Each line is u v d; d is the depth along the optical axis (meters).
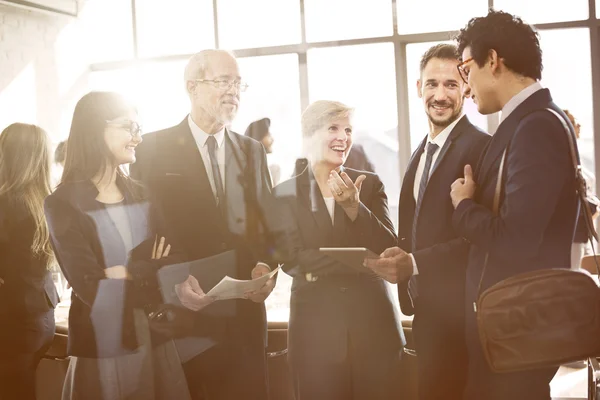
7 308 2.19
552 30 4.46
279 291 2.71
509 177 1.49
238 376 2.17
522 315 1.47
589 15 4.39
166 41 5.21
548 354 1.46
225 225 2.14
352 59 4.61
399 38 4.50
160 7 5.21
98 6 5.38
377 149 4.01
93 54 5.38
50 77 5.18
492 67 1.58
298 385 2.06
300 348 2.04
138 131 1.98
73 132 1.93
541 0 4.45
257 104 4.22
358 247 2.03
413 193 2.05
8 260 2.16
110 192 1.95
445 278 1.90
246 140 2.24
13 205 2.15
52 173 2.24
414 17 4.50
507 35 1.56
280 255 2.11
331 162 2.10
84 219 1.87
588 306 1.44
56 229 1.87
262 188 2.18
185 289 1.98
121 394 1.83
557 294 1.45
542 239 1.47
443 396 1.93
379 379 2.02
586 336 1.44
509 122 1.55
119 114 1.94
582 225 1.52
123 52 5.26
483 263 1.59
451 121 1.94
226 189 2.16
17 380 2.22
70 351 1.84
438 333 1.93
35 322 2.23
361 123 4.13
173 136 2.18
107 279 1.85
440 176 1.90
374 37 4.55
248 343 2.20
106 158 1.93
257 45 4.81
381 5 4.51
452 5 4.46
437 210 1.90
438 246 1.91
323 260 2.02
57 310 2.75
